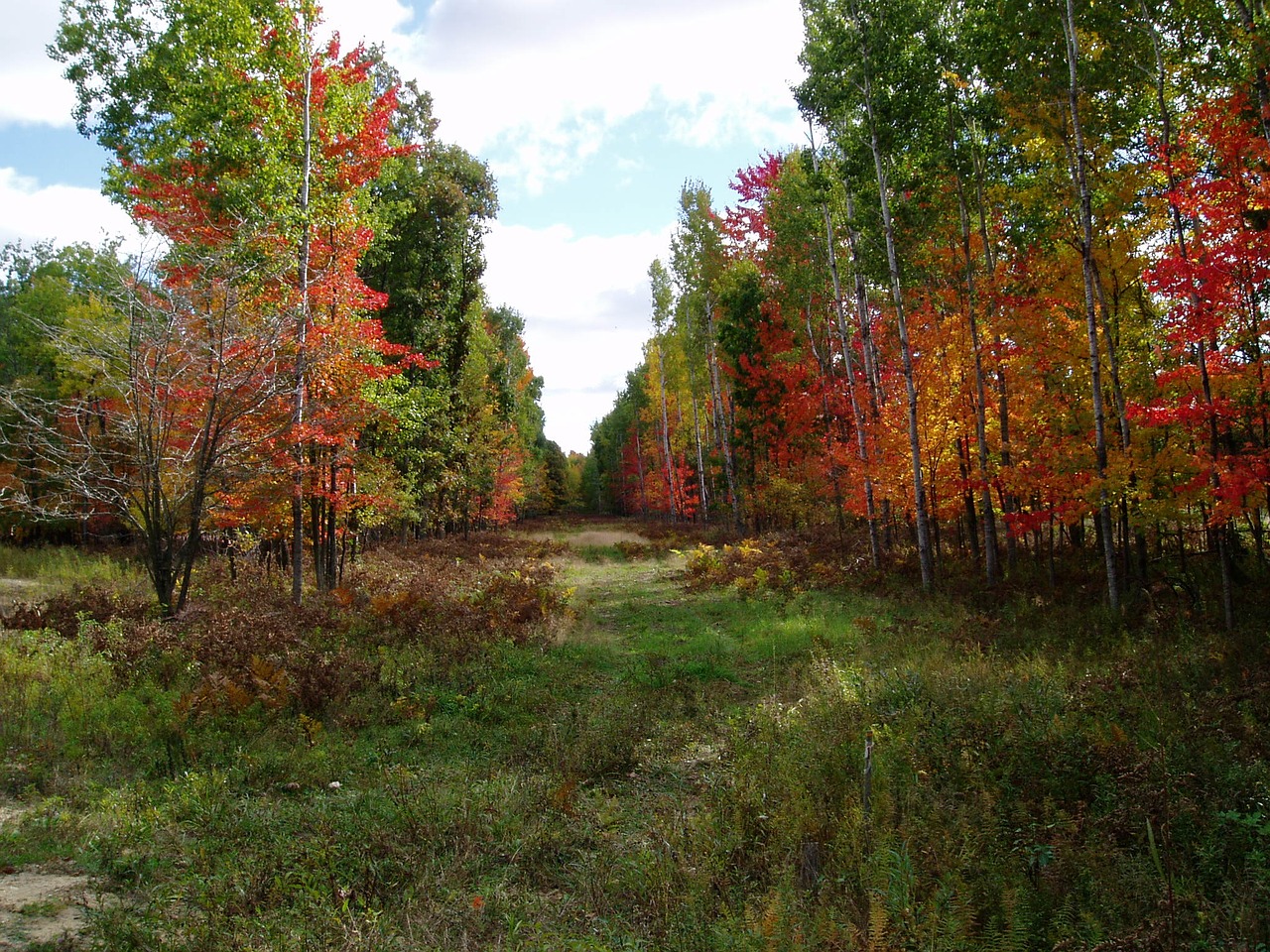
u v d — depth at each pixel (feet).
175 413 40.40
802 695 28.48
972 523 58.18
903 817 16.40
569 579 76.54
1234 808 15.92
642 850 16.88
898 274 54.54
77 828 17.31
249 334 41.04
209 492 42.60
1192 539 49.06
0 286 140.26
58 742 22.95
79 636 34.04
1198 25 36.52
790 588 56.85
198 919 13.42
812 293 77.10
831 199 65.51
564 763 22.97
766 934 12.33
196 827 17.74
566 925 14.33
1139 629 34.65
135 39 55.83
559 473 290.56
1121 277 42.19
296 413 44.83
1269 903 12.58
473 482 118.11
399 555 86.53
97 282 45.01
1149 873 14.08
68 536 95.91
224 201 49.19
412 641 37.60
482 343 113.91
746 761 21.35
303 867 15.56
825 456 79.97
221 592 51.44
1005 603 44.27
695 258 113.91
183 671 30.12
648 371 169.58
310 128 50.57
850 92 55.01
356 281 48.93
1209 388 32.30
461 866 16.28
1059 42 40.83
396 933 13.38
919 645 35.40
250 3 48.37
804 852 15.44
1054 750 19.10
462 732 26.35
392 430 57.06
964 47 49.29
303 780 21.34
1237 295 31.32
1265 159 28.37
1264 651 27.12
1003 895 12.86
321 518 58.18
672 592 64.39
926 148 53.01
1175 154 34.50
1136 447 38.88
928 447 55.42
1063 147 42.93
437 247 76.07
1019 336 45.50
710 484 163.43
